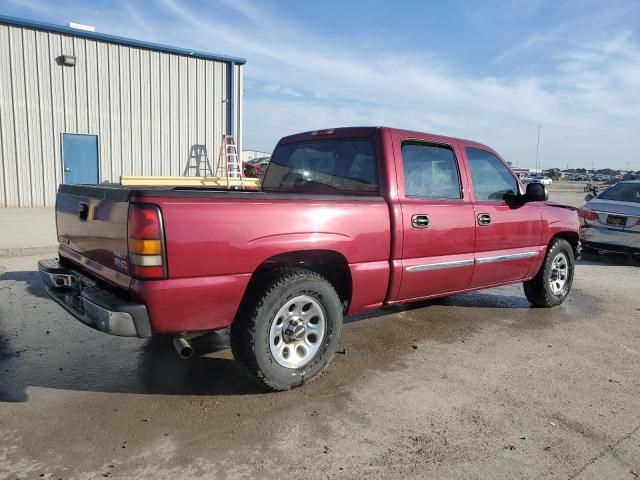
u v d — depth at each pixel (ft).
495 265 17.40
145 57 56.70
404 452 9.84
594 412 11.73
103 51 53.98
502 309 20.71
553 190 140.05
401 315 19.30
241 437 10.18
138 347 14.99
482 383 13.19
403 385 12.90
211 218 10.59
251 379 12.01
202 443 9.91
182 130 60.34
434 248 15.16
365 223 13.32
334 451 9.78
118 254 10.75
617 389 13.07
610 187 37.45
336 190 15.53
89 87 53.67
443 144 16.15
